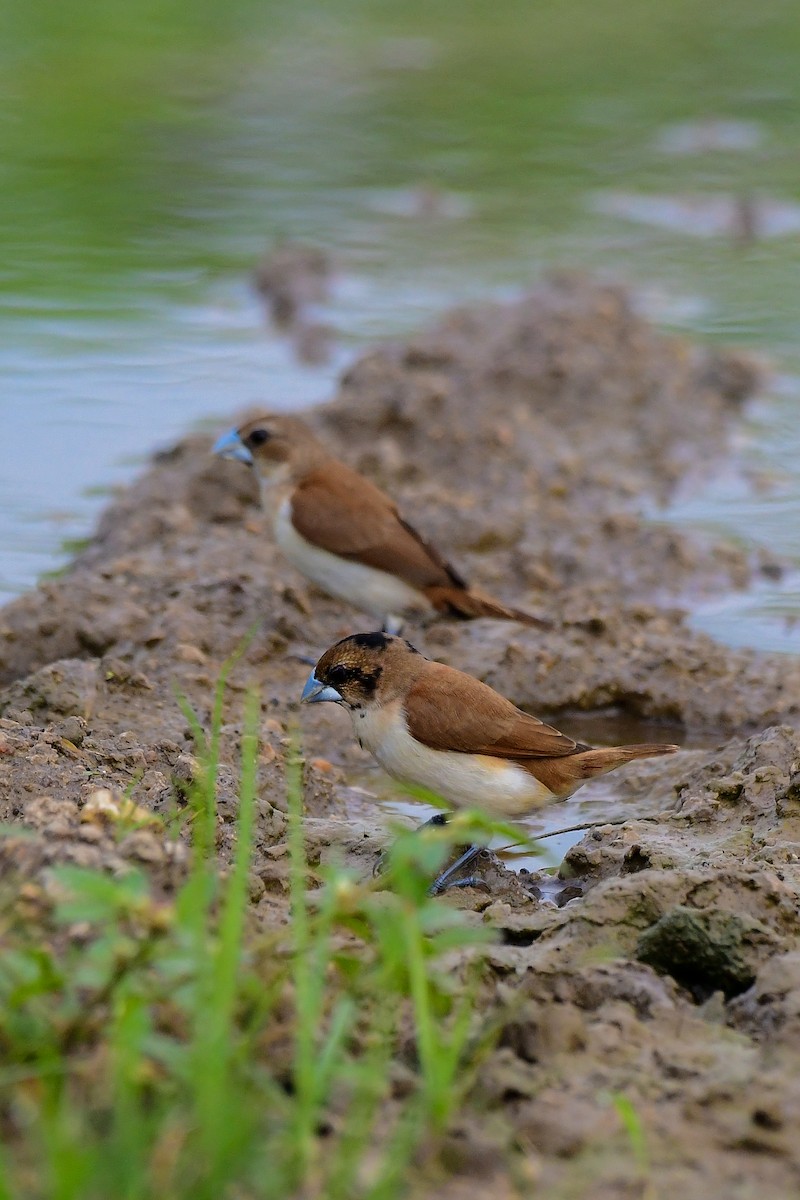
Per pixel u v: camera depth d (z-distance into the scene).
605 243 26.11
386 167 29.59
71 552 15.97
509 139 31.38
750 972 7.73
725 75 35.19
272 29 37.91
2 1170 5.28
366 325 22.39
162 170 28.81
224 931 6.07
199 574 14.81
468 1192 5.82
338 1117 6.16
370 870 9.70
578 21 39.38
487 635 14.11
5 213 26.33
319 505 13.80
